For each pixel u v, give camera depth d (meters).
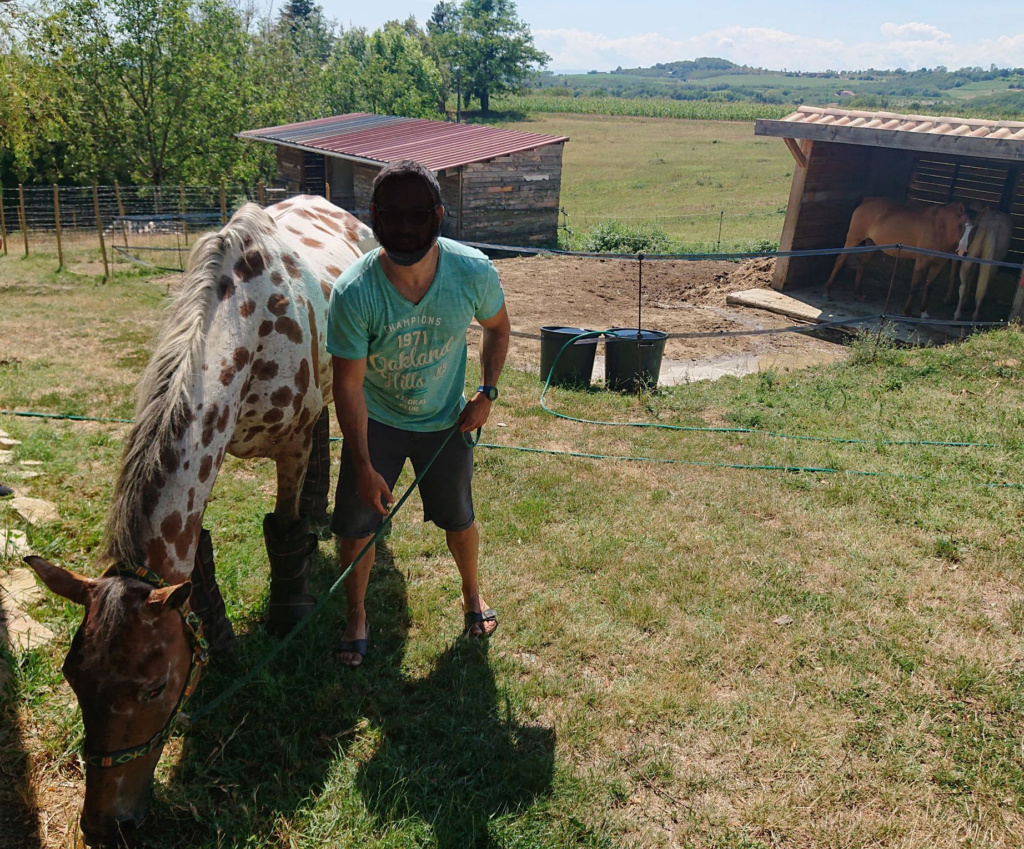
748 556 4.07
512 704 2.96
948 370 7.45
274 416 2.91
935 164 12.27
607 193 32.91
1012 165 11.26
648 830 2.44
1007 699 2.98
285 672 3.08
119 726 1.96
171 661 2.04
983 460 5.23
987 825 2.46
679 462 5.33
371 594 3.64
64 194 26.41
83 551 3.86
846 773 2.68
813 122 11.26
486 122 73.81
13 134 17.62
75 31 24.80
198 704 2.87
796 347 9.68
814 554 4.11
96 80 25.69
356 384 2.68
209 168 27.22
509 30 88.88
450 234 17.70
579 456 5.44
